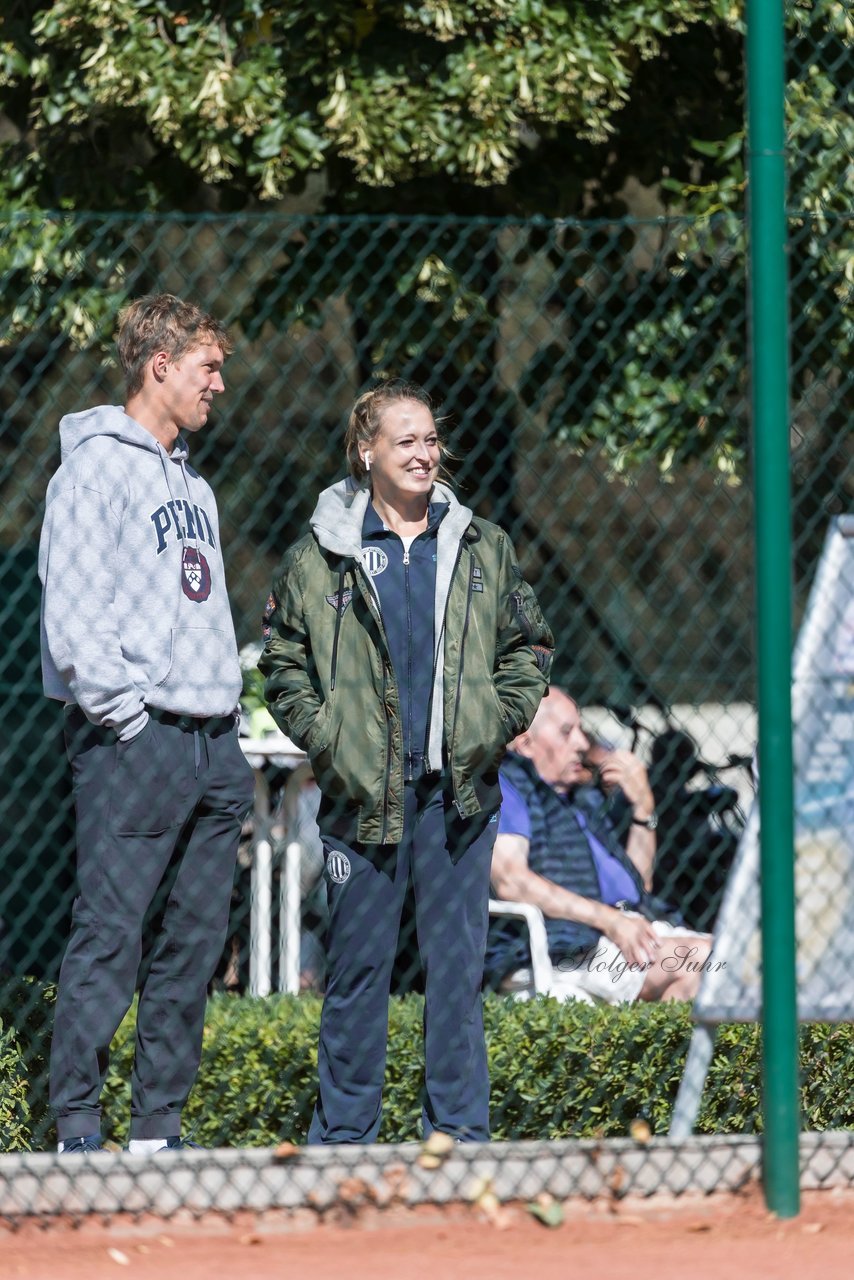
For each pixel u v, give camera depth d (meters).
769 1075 13.88
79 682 14.07
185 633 14.63
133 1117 14.85
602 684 21.91
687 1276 12.44
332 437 21.16
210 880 14.93
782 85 13.66
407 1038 16.80
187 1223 13.39
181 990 14.87
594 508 22.56
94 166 23.02
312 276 21.98
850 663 15.14
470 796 14.47
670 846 20.61
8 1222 13.22
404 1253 12.94
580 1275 12.46
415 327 22.09
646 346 21.94
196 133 21.12
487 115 20.34
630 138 23.64
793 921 13.88
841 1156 14.43
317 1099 14.95
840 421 20.62
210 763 14.84
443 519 14.87
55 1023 14.40
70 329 21.05
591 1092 16.56
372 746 14.41
